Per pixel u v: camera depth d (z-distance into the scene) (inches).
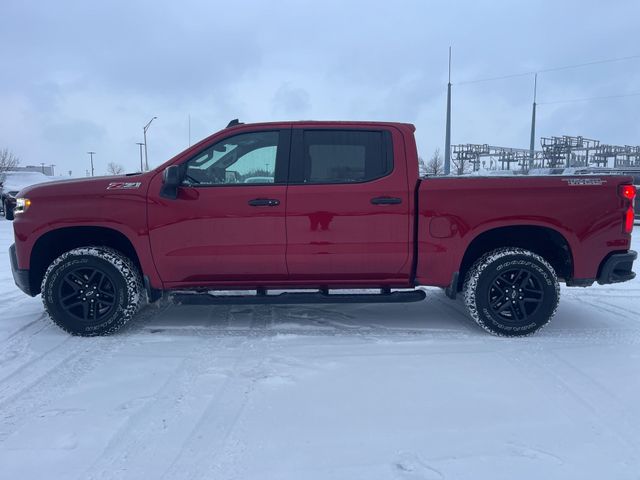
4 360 155.6
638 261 358.0
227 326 190.9
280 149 175.8
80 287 176.2
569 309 218.5
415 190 173.3
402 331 184.7
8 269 319.0
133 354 159.9
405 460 101.9
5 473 98.3
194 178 176.1
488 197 172.2
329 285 181.0
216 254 172.6
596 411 122.6
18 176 1072.2
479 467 99.5
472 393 132.1
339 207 171.6
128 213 171.3
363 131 177.5
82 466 100.3
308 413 121.5
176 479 96.1
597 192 173.0
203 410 122.9
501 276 176.7
